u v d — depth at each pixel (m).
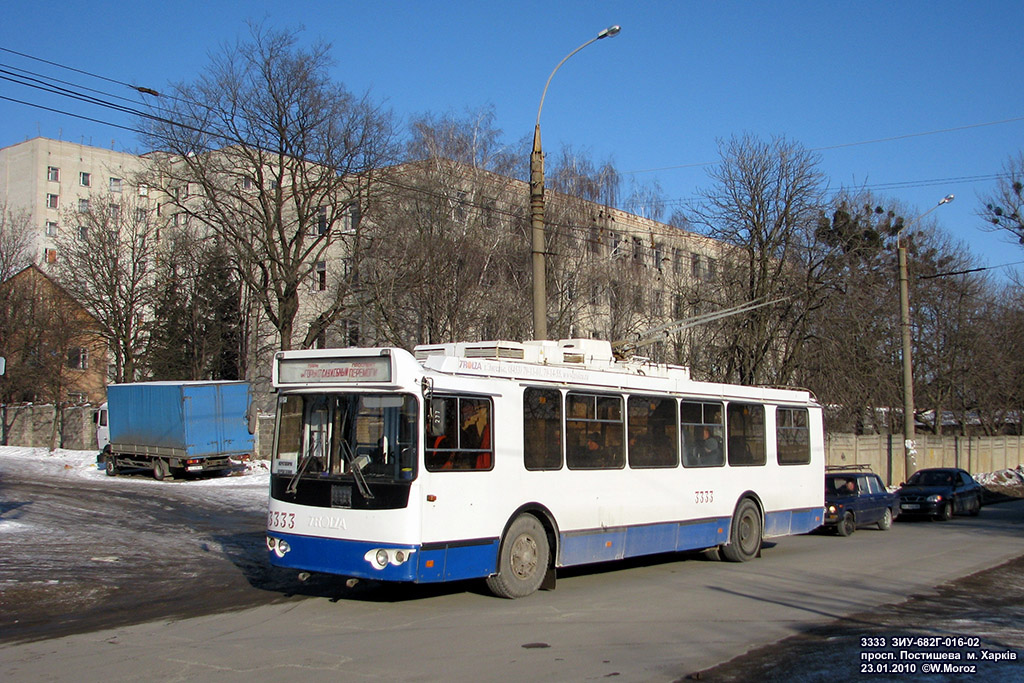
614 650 7.65
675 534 12.59
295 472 9.49
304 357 9.68
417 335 32.38
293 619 9.02
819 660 7.30
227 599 10.20
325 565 9.09
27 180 72.12
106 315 43.09
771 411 15.12
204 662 7.16
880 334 38.31
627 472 11.83
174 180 36.34
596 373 11.54
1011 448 45.53
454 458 9.37
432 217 30.64
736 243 32.28
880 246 33.50
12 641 8.00
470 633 8.33
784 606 9.98
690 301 34.41
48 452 43.97
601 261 33.88
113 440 33.31
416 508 8.85
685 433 13.07
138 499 23.50
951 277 46.25
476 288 30.44
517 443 10.20
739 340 32.66
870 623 8.99
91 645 7.82
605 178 33.88
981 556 15.12
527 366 10.52
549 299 32.38
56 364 45.59
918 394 46.66
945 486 24.64
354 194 34.50
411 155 32.09
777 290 32.19
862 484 20.20
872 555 15.20
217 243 38.66
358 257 33.38
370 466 9.04
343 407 9.35
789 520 15.20
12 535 15.09
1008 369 46.59
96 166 74.88
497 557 9.80
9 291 45.69
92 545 14.31
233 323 47.00
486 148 32.28
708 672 6.91
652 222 37.06
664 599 10.38
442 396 9.32
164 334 45.31
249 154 35.28
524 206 31.83
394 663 7.14
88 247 43.03
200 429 30.70
